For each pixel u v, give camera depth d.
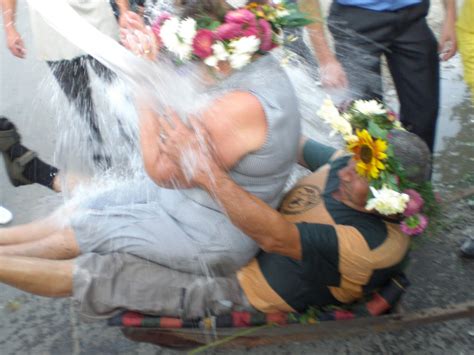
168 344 2.37
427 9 3.11
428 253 3.04
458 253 3.04
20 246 2.21
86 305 2.16
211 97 1.97
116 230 2.17
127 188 2.32
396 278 2.28
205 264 2.16
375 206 2.07
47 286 2.12
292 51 2.65
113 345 2.64
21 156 2.92
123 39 2.09
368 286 2.21
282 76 2.07
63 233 2.21
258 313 2.23
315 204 2.22
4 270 2.09
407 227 2.13
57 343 2.66
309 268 2.13
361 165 2.09
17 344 2.66
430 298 2.81
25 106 3.97
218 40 1.91
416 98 3.23
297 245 2.08
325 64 2.89
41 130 3.69
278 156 2.03
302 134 2.53
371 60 3.10
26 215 3.33
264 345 2.53
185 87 1.98
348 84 2.94
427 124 3.29
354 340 2.62
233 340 2.29
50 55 3.15
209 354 2.57
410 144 2.12
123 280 2.16
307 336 2.31
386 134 2.09
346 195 2.19
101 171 2.88
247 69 2.00
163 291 2.17
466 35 2.97
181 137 1.93
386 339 2.62
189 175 1.96
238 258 2.18
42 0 2.18
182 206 2.15
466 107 4.27
